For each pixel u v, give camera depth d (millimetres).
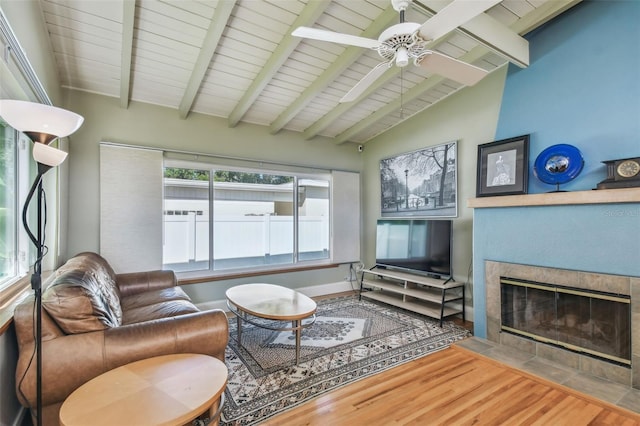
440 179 4180
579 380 2354
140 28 2592
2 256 1968
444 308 3891
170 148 3816
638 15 2479
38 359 1346
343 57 3170
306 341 3109
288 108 4098
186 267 3992
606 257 2404
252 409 2016
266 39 2875
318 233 5148
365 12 2705
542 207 2771
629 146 2498
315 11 2490
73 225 3256
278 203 4738
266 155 4551
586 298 2523
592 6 2734
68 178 3230
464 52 3340
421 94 3965
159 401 1262
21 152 2182
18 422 1630
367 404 2074
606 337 2410
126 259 3457
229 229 4316
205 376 1459
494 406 2061
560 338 2656
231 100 3824
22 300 1746
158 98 3625
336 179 5172
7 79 1611
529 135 3105
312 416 1949
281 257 4766
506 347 2941
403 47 1871
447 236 3797
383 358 2740
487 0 1451
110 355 1584
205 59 2848
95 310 1642
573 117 2830
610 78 2613
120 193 3443
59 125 1252
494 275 3096
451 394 2197
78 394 1304
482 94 3689
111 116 3477
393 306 4332
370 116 4586
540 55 3082
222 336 1865
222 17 2406
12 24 1668
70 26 2492
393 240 4492
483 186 3385
